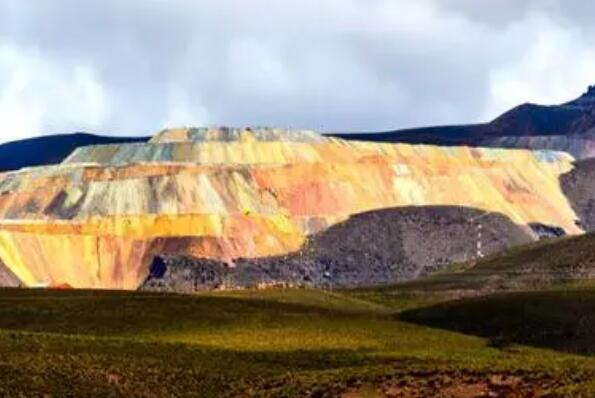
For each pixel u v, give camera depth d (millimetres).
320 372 103500
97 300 162625
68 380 93500
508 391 90312
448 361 114938
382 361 118062
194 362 110812
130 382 96875
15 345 108125
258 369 110438
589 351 148250
